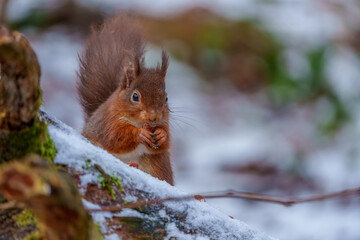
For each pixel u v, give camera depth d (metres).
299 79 17.55
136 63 7.27
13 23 17.77
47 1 18.41
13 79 3.40
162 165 7.25
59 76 15.66
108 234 3.79
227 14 19.39
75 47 17.19
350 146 15.25
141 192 4.08
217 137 15.35
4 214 3.55
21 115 3.51
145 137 6.88
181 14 18.98
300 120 16.27
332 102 16.62
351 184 13.73
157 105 7.01
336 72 17.25
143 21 18.48
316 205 13.01
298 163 14.47
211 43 18.64
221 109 16.48
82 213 3.20
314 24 19.05
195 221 4.18
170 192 4.18
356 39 18.48
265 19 19.34
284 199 3.56
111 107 7.15
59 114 14.18
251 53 18.69
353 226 11.88
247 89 17.95
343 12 19.34
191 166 14.17
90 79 8.20
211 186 13.27
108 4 18.84
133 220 3.93
